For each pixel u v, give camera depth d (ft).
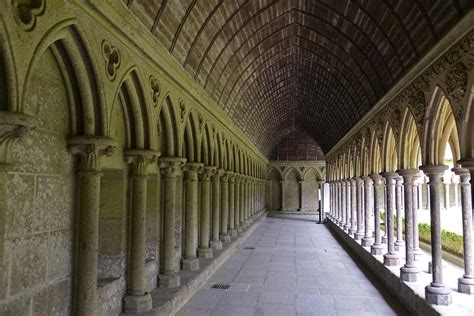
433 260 24.09
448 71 21.24
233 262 43.04
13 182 13.39
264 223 92.27
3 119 11.20
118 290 21.52
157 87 23.86
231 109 49.21
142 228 22.71
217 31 31.01
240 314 25.26
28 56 12.03
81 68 16.05
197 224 39.96
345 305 27.78
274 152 119.96
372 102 41.96
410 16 24.54
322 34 39.93
